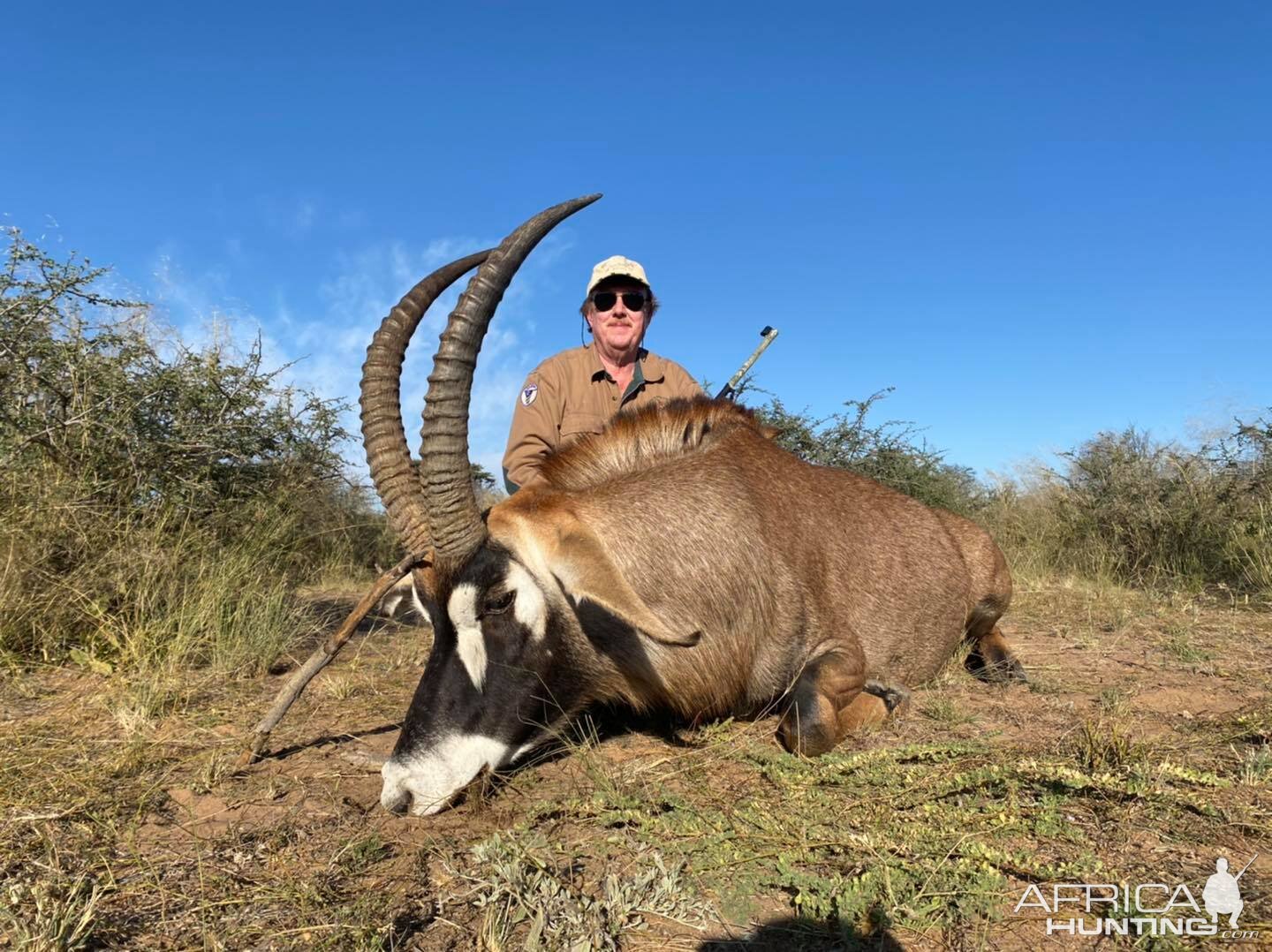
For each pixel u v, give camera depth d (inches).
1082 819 48.7
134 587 95.0
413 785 52.4
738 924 39.4
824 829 47.1
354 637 107.7
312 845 48.0
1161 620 115.2
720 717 69.4
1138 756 56.9
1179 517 160.7
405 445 57.9
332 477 141.4
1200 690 78.2
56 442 105.4
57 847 47.3
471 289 52.9
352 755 62.4
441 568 55.1
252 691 81.0
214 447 117.8
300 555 136.6
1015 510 202.1
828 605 71.9
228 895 42.1
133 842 48.0
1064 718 70.1
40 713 71.6
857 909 38.9
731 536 64.9
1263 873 42.3
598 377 95.2
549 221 54.3
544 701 58.3
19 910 39.8
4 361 102.7
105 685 79.4
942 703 72.4
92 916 38.9
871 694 72.8
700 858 44.9
